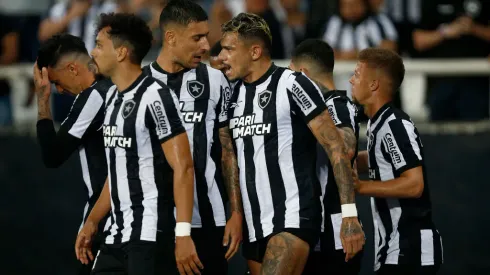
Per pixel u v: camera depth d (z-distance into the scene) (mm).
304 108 14398
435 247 16047
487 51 26188
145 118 13914
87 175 15797
